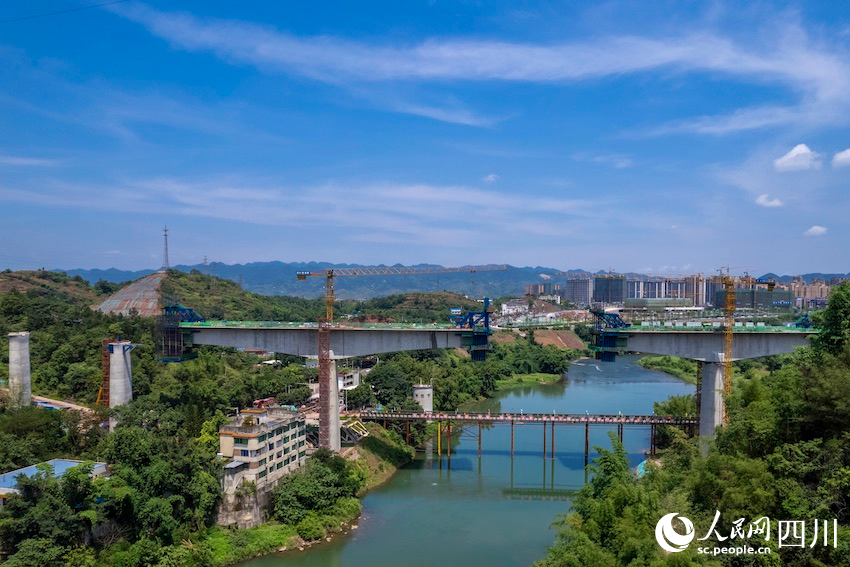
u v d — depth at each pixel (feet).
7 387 440.45
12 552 249.55
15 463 308.19
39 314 625.82
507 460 482.69
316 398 609.83
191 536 307.37
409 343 462.19
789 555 169.68
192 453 327.67
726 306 485.97
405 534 342.03
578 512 251.19
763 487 185.68
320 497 353.92
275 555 316.40
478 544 327.47
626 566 178.40
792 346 452.35
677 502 197.36
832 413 194.80
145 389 507.71
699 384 487.20
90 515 266.36
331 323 474.49
